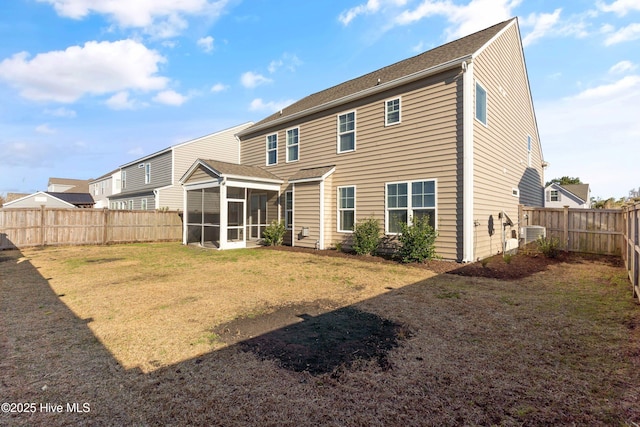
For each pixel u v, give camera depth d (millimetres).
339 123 12047
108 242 15570
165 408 2338
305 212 12477
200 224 14516
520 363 3025
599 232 10344
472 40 11016
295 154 14031
